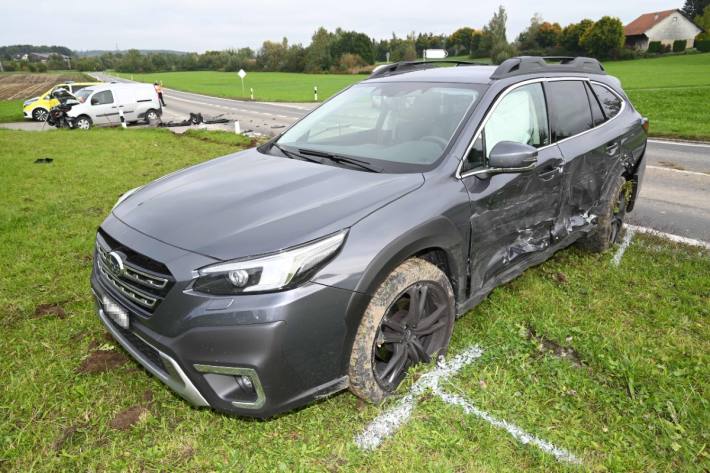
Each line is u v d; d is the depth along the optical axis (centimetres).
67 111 1892
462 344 325
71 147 1237
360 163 310
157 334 233
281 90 4497
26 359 316
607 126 441
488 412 266
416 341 285
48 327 351
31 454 241
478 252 308
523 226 344
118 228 267
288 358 223
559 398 277
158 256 233
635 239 522
